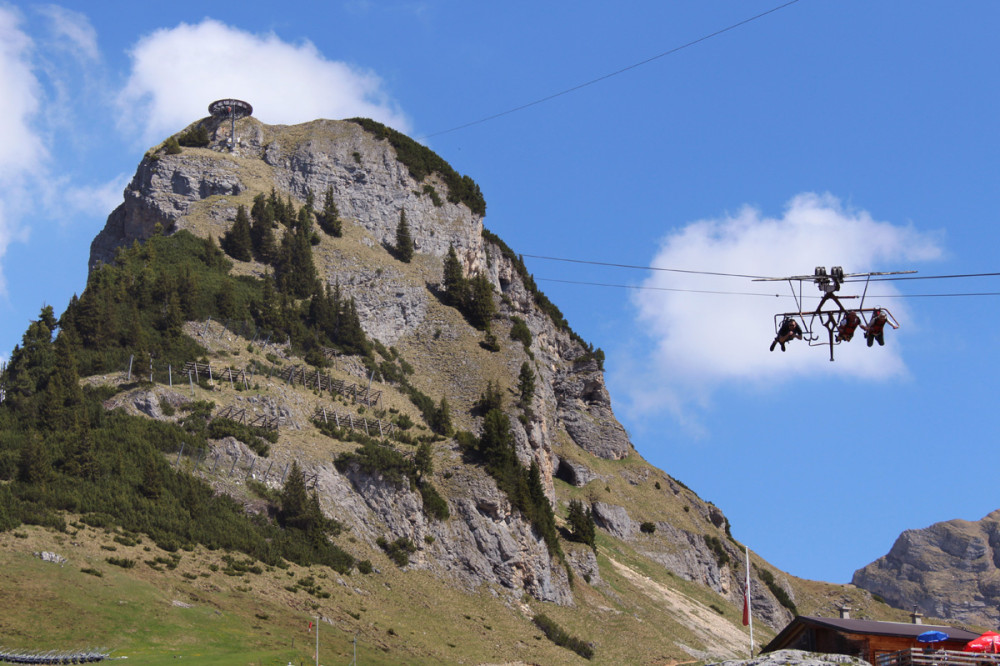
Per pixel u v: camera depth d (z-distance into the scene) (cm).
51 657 9000
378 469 14925
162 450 13675
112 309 15850
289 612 11644
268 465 14250
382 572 13838
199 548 12344
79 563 10944
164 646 9831
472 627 13600
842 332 5938
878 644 7425
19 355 14975
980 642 6856
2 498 11650
